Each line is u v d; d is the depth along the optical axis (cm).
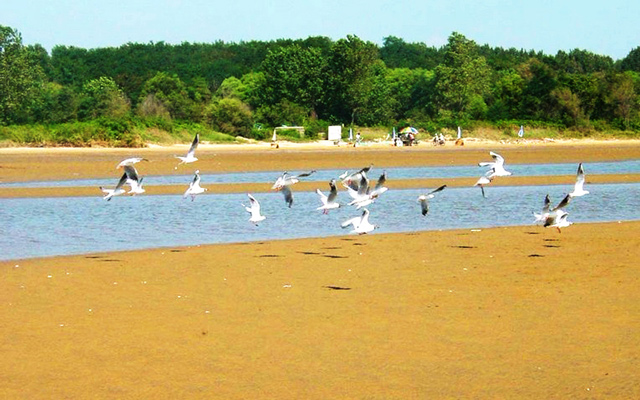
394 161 8056
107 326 1903
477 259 2767
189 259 2791
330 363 1638
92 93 13325
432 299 2162
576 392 1469
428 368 1605
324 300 2161
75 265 2667
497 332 1842
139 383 1526
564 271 2528
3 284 2358
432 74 16588
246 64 18850
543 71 14762
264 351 1716
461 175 6406
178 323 1931
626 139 13838
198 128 11825
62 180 5850
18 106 12144
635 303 2094
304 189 5269
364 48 14812
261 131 12688
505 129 13750
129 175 2617
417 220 3838
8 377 1553
